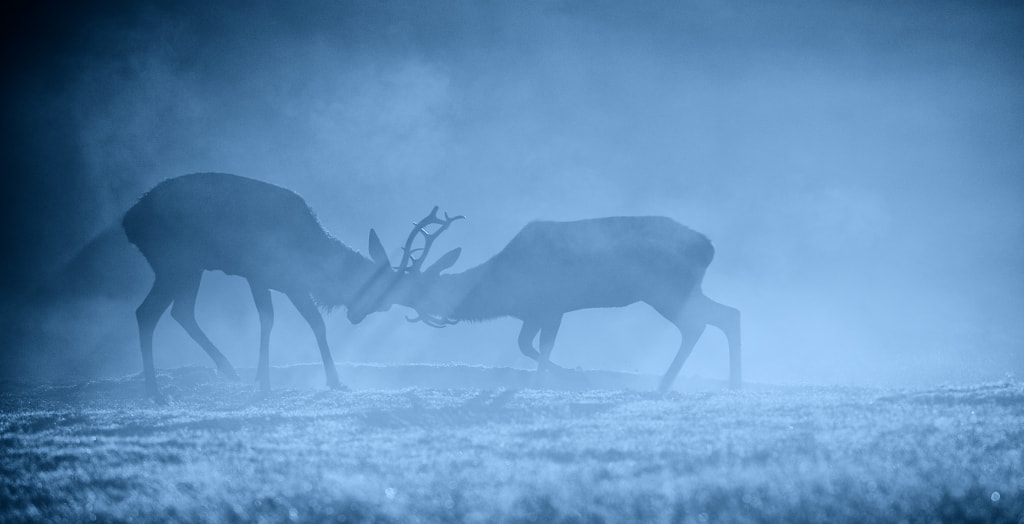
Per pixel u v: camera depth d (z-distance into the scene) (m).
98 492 19.61
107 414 29.47
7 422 28.64
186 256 33.47
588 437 22.86
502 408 27.88
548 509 17.30
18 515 18.67
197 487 19.52
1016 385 30.27
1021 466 19.20
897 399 27.97
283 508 18.12
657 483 18.41
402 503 17.94
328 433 25.02
